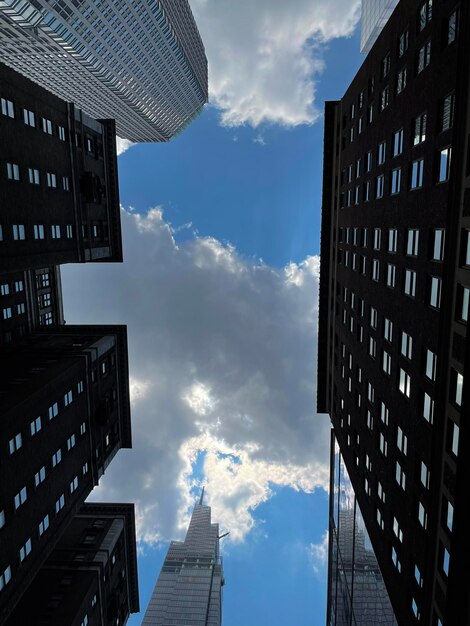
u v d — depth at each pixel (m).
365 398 40.91
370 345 39.31
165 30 132.00
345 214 48.97
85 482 49.31
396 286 31.70
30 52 103.31
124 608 67.06
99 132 55.12
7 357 49.59
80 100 148.62
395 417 32.19
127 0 104.69
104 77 124.62
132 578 69.69
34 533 37.94
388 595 34.19
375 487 37.72
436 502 24.88
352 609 46.91
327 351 59.59
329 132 55.38
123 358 59.66
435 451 24.78
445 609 22.98
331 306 57.19
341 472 53.41
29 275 63.50
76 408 46.78
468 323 20.16
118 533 64.56
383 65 35.75
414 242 28.58
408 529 29.61
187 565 196.00
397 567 32.41
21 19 85.12
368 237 39.41
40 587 52.66
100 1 95.00
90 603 53.25
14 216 37.41
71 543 61.44
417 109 27.67
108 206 57.69
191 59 172.62
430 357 26.34
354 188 45.12
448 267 23.08
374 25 86.44
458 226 22.14
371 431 39.00
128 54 123.69
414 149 28.12
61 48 101.12
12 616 48.31
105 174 56.88
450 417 23.27
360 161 42.47
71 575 54.94
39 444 38.69
